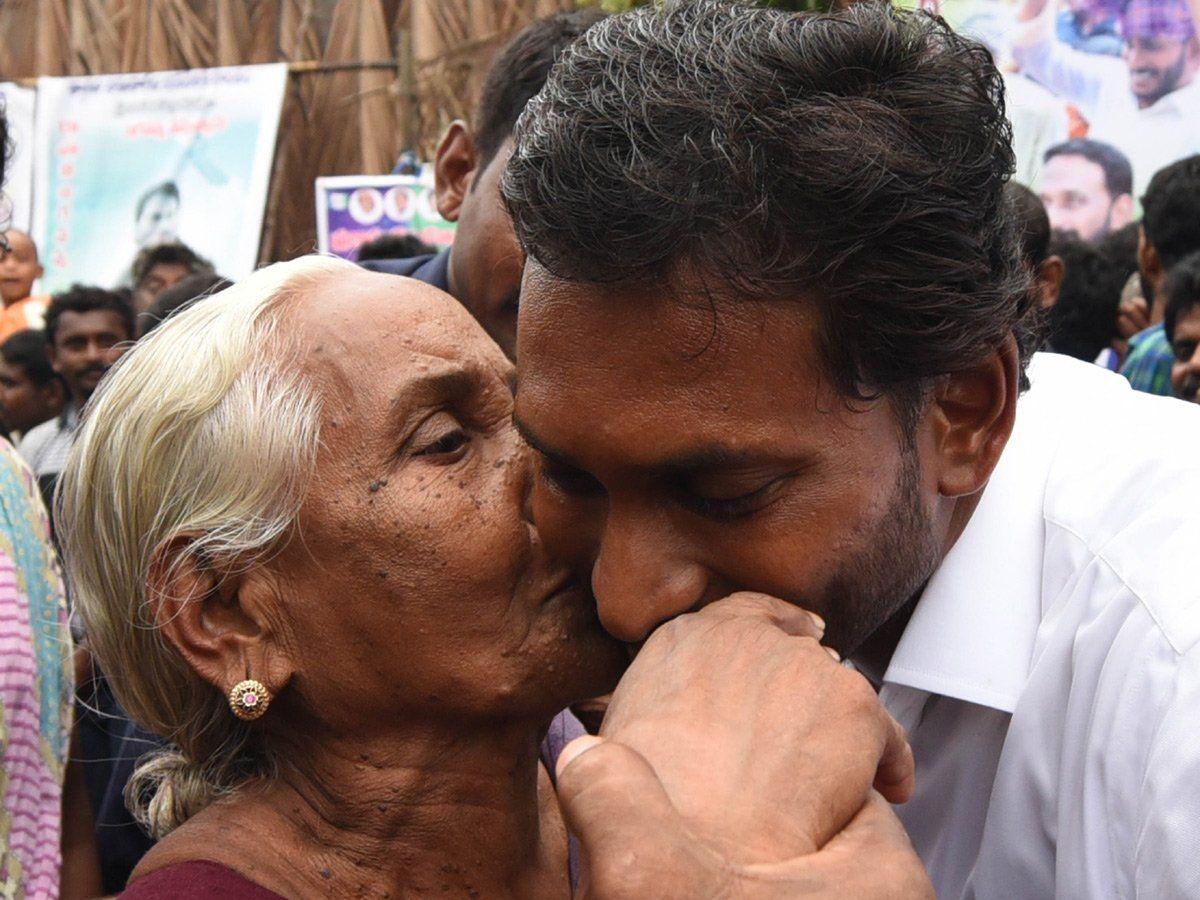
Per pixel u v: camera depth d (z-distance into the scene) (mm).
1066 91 2512
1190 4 2428
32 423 3441
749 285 861
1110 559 1216
